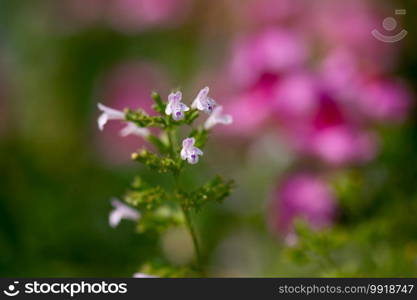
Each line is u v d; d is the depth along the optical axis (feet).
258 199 2.60
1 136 3.07
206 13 3.15
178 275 1.71
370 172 2.39
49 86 3.31
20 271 2.51
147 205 1.68
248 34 2.85
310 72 2.50
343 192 2.15
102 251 2.58
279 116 2.47
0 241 2.57
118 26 3.33
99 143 2.96
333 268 1.93
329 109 2.41
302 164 2.56
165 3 3.16
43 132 3.15
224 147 2.70
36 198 2.76
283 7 2.85
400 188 2.32
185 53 3.17
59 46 3.41
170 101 1.62
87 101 3.22
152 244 2.58
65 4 3.44
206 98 1.62
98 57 3.33
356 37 2.70
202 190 1.68
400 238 2.13
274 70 2.51
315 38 2.76
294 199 2.40
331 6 2.79
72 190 2.82
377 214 2.22
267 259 2.44
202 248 2.53
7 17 3.54
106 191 2.80
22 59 3.42
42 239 2.61
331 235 1.90
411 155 2.43
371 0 2.79
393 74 2.72
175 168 1.65
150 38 3.28
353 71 2.50
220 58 3.05
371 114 2.44
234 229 2.57
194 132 1.69
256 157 2.64
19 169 2.93
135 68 3.17
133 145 2.88
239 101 2.56
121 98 3.08
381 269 1.98
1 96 3.24
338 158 2.36
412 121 2.55
